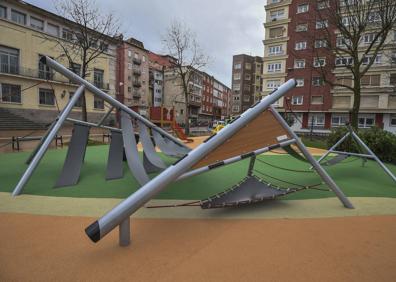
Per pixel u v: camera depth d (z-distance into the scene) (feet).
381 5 39.06
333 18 44.42
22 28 79.05
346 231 9.33
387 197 13.58
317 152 34.14
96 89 15.88
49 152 28.53
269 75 107.45
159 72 190.08
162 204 12.01
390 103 86.12
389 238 8.80
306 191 14.48
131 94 154.51
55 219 10.00
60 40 77.05
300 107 100.73
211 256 7.56
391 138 25.84
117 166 17.21
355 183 16.69
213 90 250.16
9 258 7.24
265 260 7.39
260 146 10.67
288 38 102.22
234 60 199.82
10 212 10.69
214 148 9.23
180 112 190.80
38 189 14.07
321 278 6.59
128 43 148.25
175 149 21.02
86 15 52.60
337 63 89.76
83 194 13.30
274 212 11.16
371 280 6.54
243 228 9.49
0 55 76.02
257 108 10.28
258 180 12.26
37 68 82.84
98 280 6.36
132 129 16.26
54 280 6.32
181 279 6.46
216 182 16.46
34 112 83.20
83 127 16.81
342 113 94.58
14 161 22.63
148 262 7.17
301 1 99.25
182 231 9.16
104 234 7.33
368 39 82.79
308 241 8.54
